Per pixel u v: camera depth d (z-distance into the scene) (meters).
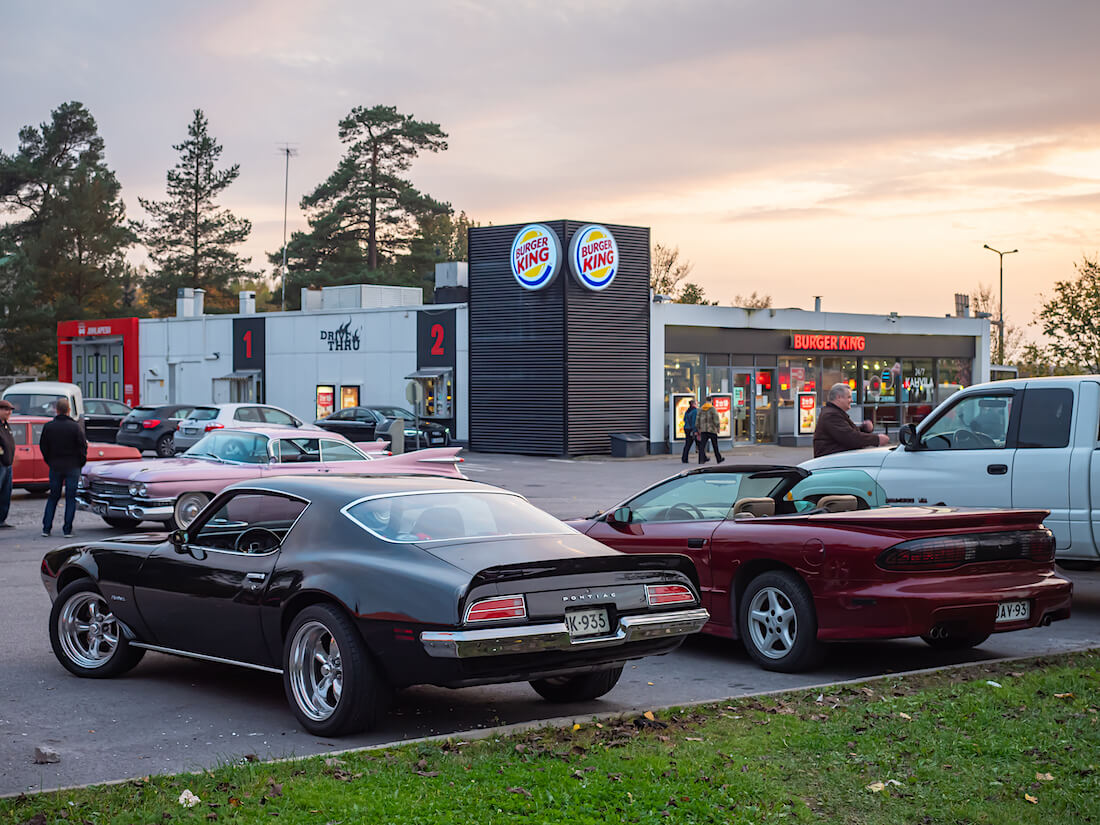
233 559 7.08
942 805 5.00
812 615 8.05
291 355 44.66
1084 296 31.20
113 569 7.81
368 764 5.47
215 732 6.51
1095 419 10.34
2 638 9.36
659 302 37.38
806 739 5.92
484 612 5.97
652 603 6.62
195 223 85.06
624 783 5.13
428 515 6.79
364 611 6.19
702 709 6.69
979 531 7.96
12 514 19.34
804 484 9.76
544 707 7.18
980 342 46.31
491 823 4.66
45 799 4.97
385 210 76.25
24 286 73.31
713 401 37.00
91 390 55.03
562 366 35.69
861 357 43.03
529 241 36.03
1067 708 6.68
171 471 15.66
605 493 23.48
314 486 7.02
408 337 40.34
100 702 7.27
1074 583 12.96
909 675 7.67
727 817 4.77
